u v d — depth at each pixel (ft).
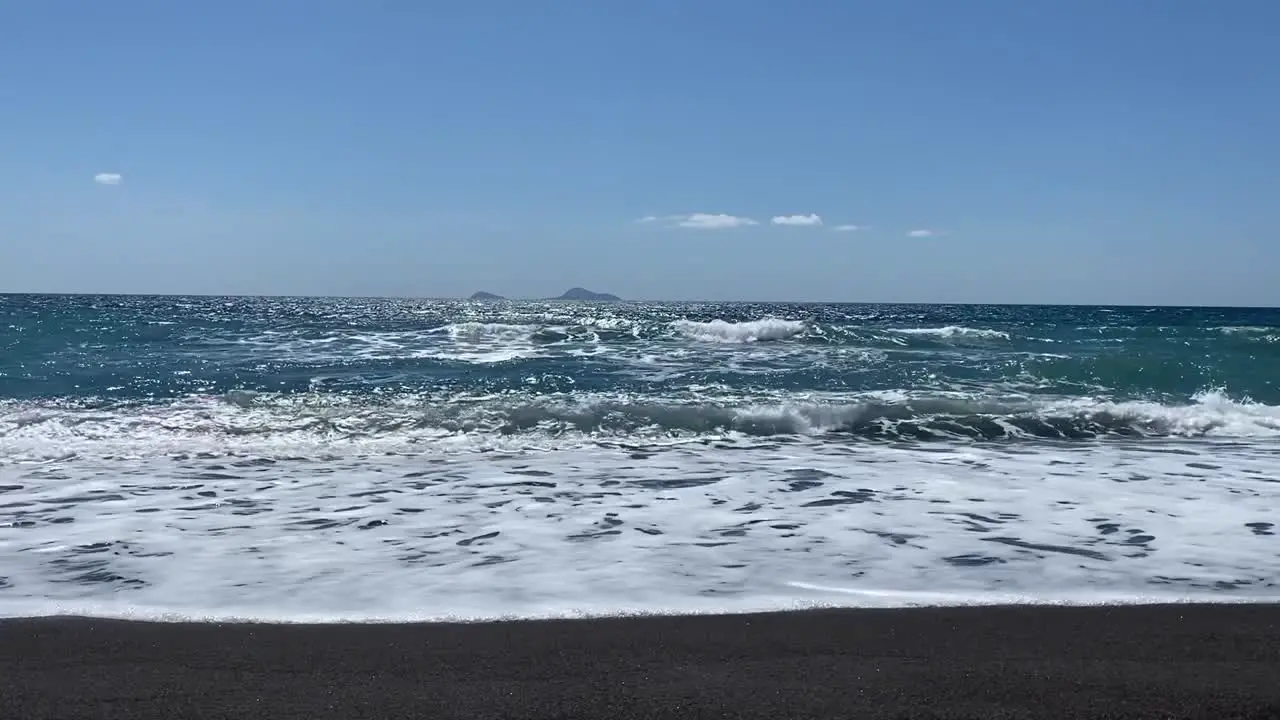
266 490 23.95
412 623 13.30
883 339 75.25
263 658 11.71
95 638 12.46
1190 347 68.08
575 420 35.22
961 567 16.83
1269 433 36.17
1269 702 10.43
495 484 25.11
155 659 11.64
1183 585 15.67
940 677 11.14
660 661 11.69
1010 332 80.28
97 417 34.22
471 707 10.16
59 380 44.86
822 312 191.31
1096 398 43.47
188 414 35.19
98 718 9.80
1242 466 28.63
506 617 13.64
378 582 15.56
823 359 58.65
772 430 35.14
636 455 30.14
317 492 23.77
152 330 79.46
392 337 75.31
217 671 11.23
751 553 17.81
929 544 18.62
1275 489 24.88
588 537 19.16
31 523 19.94
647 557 17.47
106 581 15.51
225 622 13.28
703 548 18.21
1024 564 17.06
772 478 26.23
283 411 36.06
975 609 14.19
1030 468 28.09
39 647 12.07
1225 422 36.94
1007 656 11.94
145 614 13.65
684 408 36.35
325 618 13.52
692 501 23.03
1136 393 46.85
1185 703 10.37
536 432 33.58
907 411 37.96
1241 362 57.21
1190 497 23.70
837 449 31.71
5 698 10.29
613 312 167.94
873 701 10.39
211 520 20.44
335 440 31.68
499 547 18.21
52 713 9.91
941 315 177.99
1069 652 12.10
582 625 13.26
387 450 30.37
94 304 181.78
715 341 73.41
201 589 15.06
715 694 10.58
